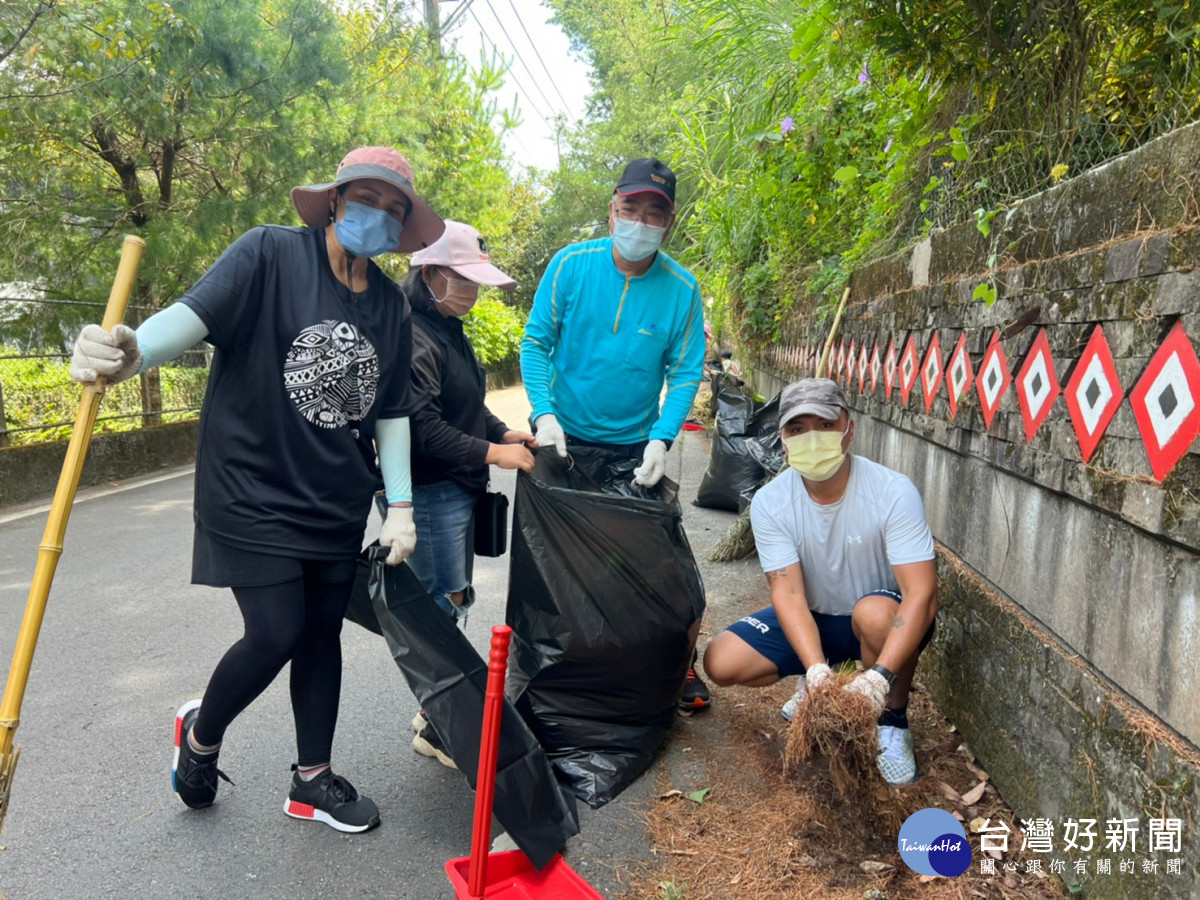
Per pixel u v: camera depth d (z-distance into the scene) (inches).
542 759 97.3
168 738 123.0
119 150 361.7
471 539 123.0
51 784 110.6
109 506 288.7
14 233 315.9
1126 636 79.0
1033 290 97.3
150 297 377.1
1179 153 70.4
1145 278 74.4
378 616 97.7
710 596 184.9
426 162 498.9
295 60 360.2
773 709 133.3
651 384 132.5
